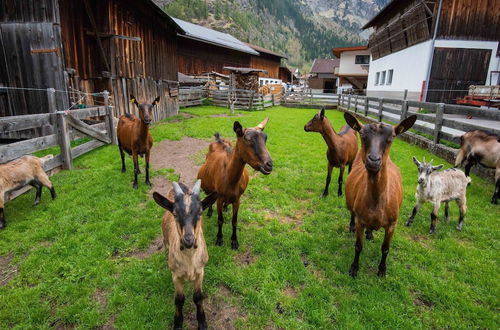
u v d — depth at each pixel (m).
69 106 10.08
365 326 3.16
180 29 18.02
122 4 12.42
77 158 8.53
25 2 9.25
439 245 4.60
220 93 26.14
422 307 3.48
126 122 7.27
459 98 17.34
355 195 4.05
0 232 4.70
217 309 3.39
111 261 4.05
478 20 16.88
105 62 11.59
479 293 3.63
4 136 10.27
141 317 3.21
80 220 5.09
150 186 6.68
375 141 3.10
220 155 4.62
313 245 4.55
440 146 9.23
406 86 20.27
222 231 4.93
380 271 3.90
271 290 3.61
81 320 3.17
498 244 4.64
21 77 9.77
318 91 56.69
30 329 3.05
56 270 3.86
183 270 2.84
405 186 6.90
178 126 14.15
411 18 19.08
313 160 8.89
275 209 5.75
